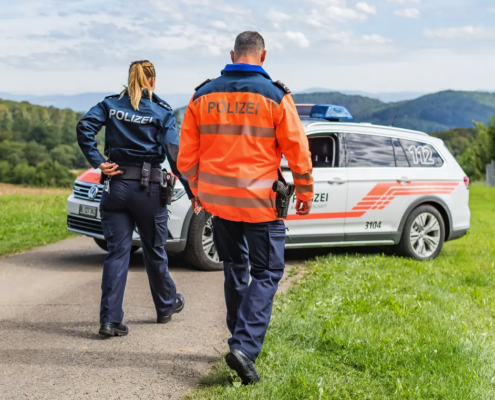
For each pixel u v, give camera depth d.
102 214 4.69
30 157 109.06
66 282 6.58
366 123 8.61
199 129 3.74
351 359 4.04
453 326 4.93
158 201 4.68
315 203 7.82
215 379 3.71
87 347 4.38
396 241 8.51
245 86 3.60
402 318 5.11
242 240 3.94
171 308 5.04
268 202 3.62
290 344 4.33
